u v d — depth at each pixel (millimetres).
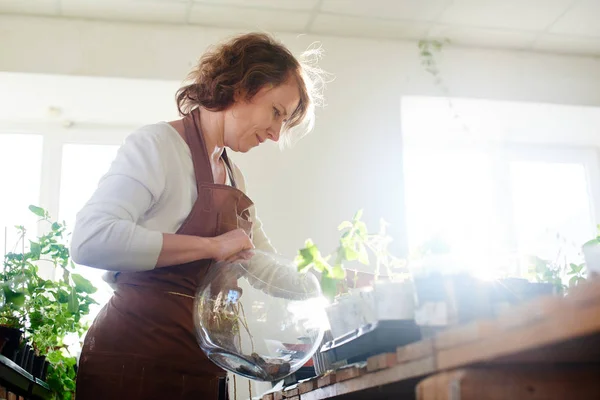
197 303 1509
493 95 3684
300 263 1329
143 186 1555
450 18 3467
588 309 764
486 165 4059
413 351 945
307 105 1813
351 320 1343
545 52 3820
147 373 1546
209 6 3289
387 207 3414
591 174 4133
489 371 838
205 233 1642
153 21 3395
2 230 3408
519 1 3316
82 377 1556
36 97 3398
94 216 1488
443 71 3662
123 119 3613
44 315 2291
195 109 1771
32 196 3508
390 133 3523
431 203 3957
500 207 3973
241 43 1720
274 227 3303
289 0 3268
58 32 3299
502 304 1076
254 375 1476
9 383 1751
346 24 3502
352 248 1341
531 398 831
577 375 860
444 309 1054
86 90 3365
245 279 1502
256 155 3377
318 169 3410
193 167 1676
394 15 3424
